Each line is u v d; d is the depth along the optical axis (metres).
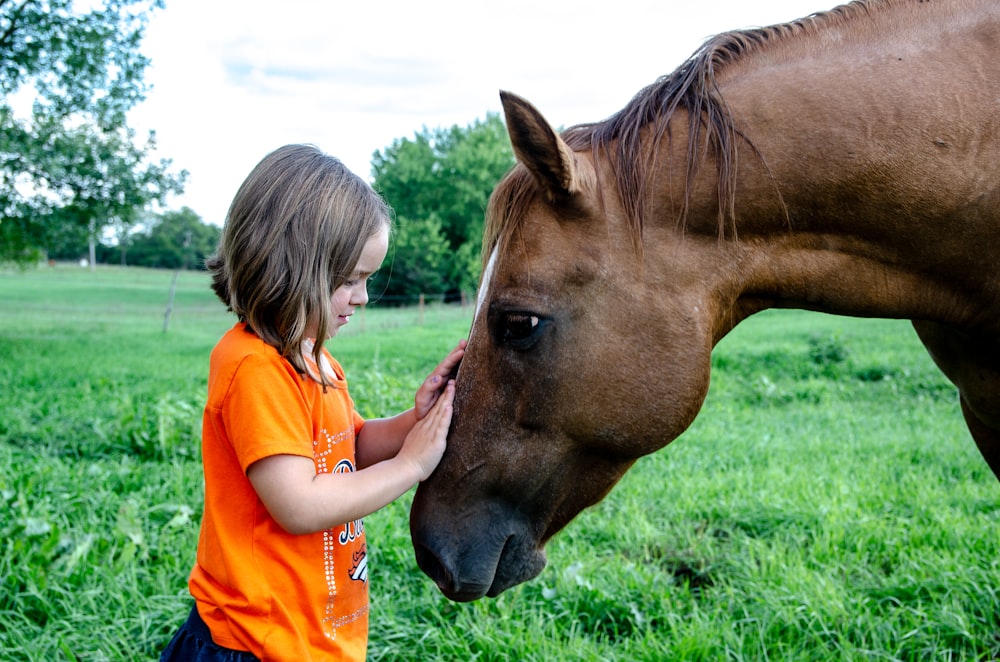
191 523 3.65
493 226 1.68
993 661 2.61
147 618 2.74
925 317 1.82
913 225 1.68
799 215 1.70
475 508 1.71
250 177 1.55
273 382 1.47
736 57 1.75
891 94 1.65
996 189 1.65
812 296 1.77
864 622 2.80
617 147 1.65
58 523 3.51
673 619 2.85
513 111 1.45
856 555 3.39
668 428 1.67
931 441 5.55
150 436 5.23
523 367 1.64
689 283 1.65
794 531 3.72
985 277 1.72
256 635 1.46
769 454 5.20
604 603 2.99
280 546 1.51
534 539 1.78
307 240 1.48
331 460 1.60
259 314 1.51
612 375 1.62
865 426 6.30
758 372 9.09
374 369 7.78
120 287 39.81
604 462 1.74
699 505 4.11
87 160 13.41
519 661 2.62
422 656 2.69
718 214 1.65
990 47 1.68
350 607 1.62
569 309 1.60
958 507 3.95
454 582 1.72
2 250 14.59
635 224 1.60
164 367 9.35
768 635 2.78
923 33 1.72
